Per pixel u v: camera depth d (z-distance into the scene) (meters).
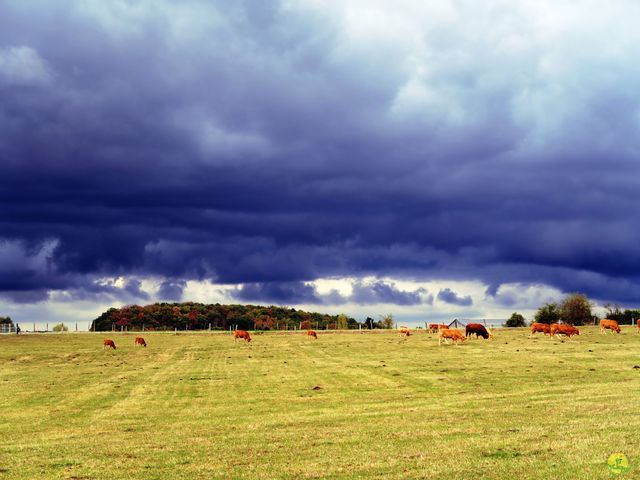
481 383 39.81
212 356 69.62
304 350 73.62
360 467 17.66
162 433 26.23
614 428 21.12
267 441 22.84
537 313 118.81
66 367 60.62
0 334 112.88
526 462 16.92
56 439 25.70
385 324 149.75
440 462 17.62
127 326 156.62
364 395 36.75
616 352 56.81
